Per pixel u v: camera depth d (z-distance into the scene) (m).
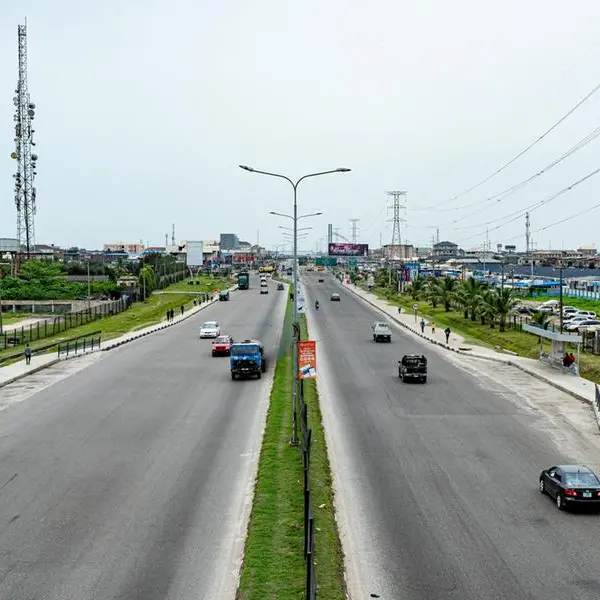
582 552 21.50
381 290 169.25
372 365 60.00
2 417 40.38
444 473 29.59
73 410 42.00
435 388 49.47
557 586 19.27
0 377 52.88
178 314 109.44
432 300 122.56
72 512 24.92
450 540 22.48
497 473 29.61
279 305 123.25
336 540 22.33
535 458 31.95
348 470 29.95
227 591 18.98
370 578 19.81
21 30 155.25
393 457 32.03
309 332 83.88
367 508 25.34
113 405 43.31
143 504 25.69
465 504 25.80
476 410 42.25
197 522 23.94
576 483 25.20
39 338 80.31
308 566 17.44
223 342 65.56
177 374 54.94
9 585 19.33
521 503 25.91
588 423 39.00
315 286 183.12
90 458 31.72
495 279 177.75
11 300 130.25
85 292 137.00
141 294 147.00
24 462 31.17
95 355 66.44
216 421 38.81
